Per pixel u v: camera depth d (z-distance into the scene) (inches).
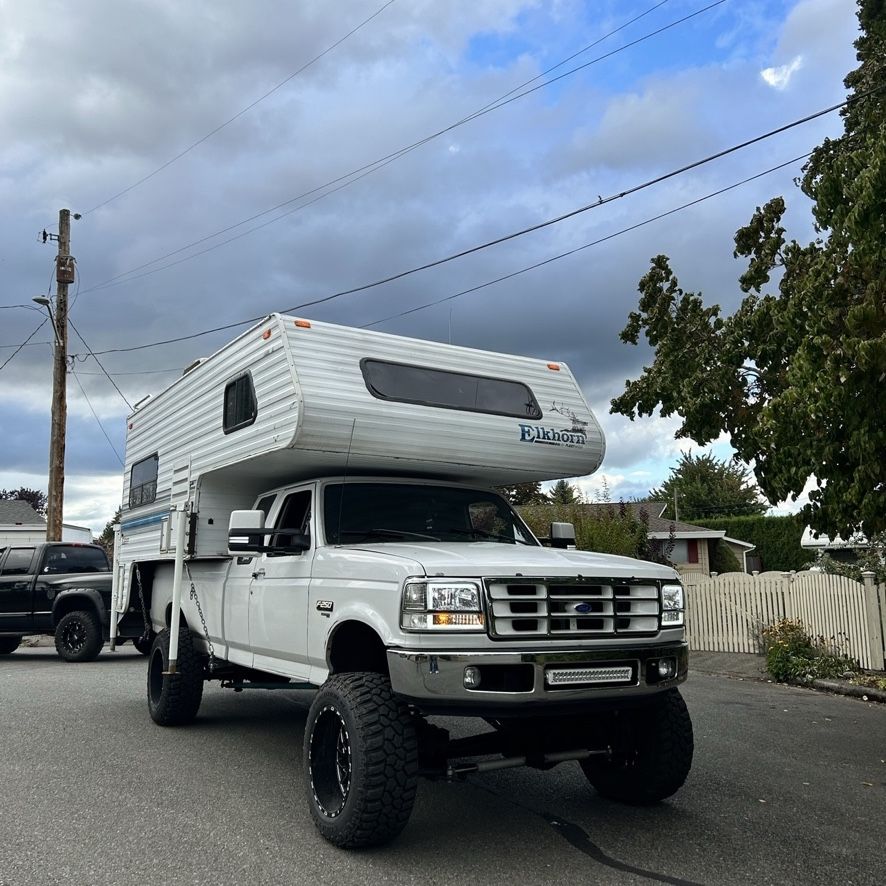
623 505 657.0
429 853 175.8
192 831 188.2
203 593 290.8
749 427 426.0
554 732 202.4
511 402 262.7
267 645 234.7
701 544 1279.5
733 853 177.9
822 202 310.0
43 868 165.6
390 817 170.2
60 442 815.1
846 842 185.6
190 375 307.6
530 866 169.2
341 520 229.6
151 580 361.1
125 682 415.5
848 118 428.8
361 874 163.6
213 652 281.4
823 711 345.4
